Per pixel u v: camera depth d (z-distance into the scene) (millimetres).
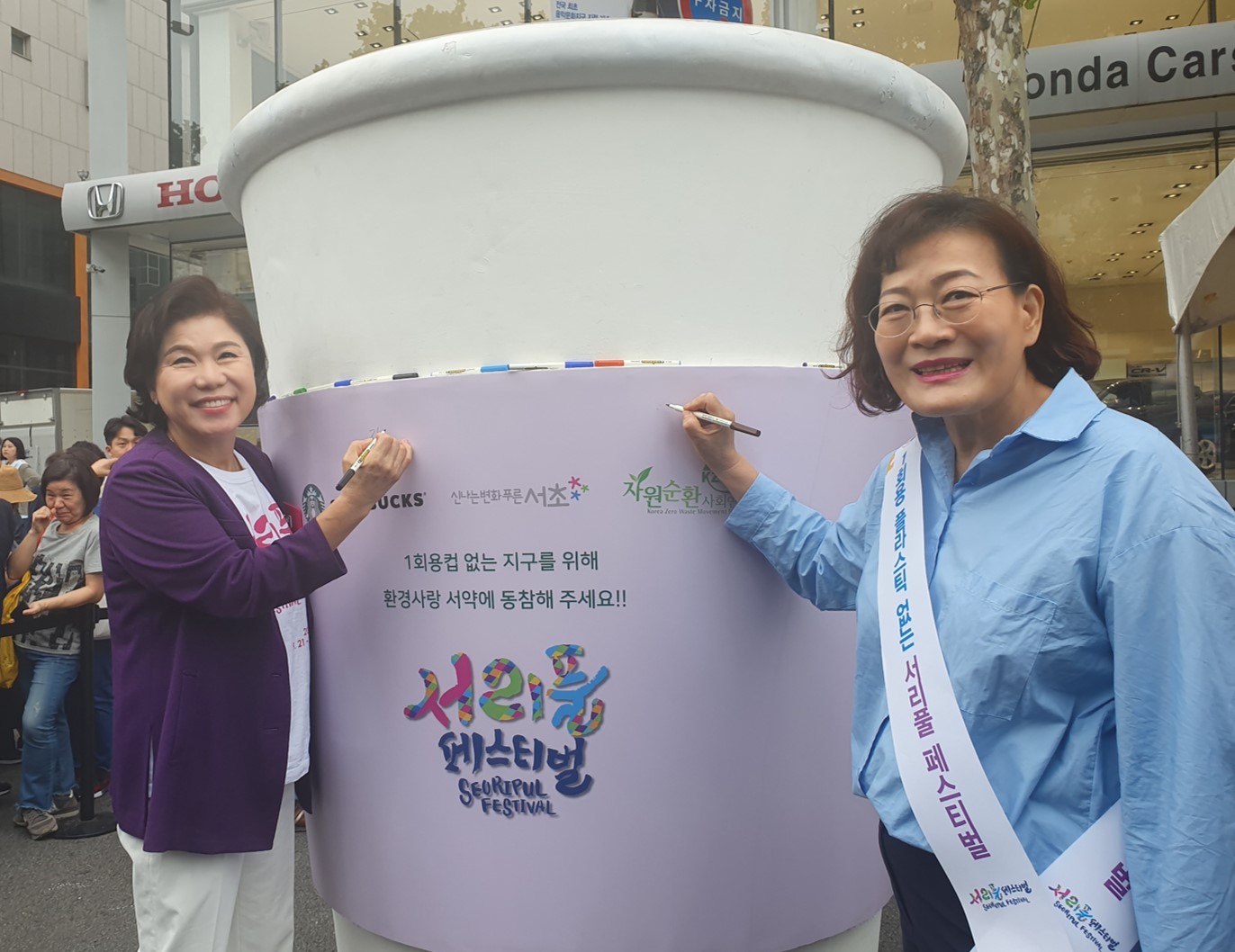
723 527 1612
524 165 1571
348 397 1701
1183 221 4426
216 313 1729
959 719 1109
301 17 7508
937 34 6531
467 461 1599
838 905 1783
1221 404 6598
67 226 7520
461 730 1644
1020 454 1140
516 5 6977
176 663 1632
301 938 2885
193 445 1751
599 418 1560
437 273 1627
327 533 1580
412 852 1708
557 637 1590
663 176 1574
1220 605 990
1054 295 1216
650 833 1612
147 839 1618
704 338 1613
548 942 1626
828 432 1705
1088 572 1054
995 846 1092
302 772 1816
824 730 1741
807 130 1646
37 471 10492
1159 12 6453
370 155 1655
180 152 7887
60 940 2916
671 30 1510
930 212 1188
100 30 7723
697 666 1610
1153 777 1003
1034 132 6230
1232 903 976
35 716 3756
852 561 1455
